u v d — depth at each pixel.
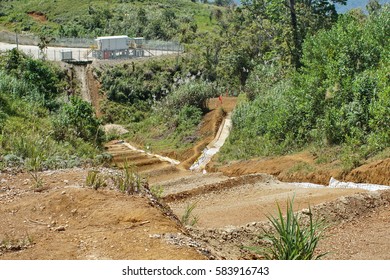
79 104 25.33
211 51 58.31
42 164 12.09
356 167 18.17
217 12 83.62
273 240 7.61
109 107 48.53
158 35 70.69
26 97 24.62
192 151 32.53
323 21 43.81
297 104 25.02
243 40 54.66
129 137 41.16
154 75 54.25
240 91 48.88
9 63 34.97
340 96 22.75
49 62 51.25
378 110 19.30
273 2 43.59
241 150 27.23
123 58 57.25
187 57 57.47
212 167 27.06
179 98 41.44
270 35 51.66
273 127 26.02
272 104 28.75
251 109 31.92
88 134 24.28
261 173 20.91
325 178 18.77
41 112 23.11
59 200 8.71
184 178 22.05
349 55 24.30
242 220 12.88
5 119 18.47
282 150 24.20
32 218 8.33
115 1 82.38
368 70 22.61
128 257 6.76
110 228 7.75
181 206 15.80
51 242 7.36
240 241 9.98
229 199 16.47
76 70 53.22
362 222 12.07
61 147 17.06
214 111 38.91
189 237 7.84
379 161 17.30
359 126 20.69
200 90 41.06
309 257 7.36
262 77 39.72
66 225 8.00
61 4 78.25
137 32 70.62
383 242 10.37
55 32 68.25
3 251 7.09
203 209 15.00
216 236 9.84
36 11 76.19
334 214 12.35
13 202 9.02
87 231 7.71
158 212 8.29
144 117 48.72
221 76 53.91
